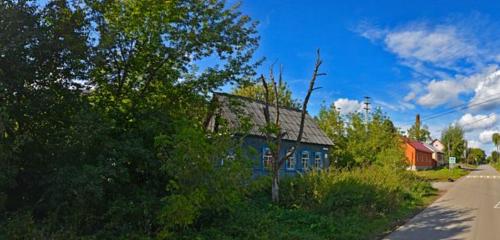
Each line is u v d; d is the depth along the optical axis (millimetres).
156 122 10586
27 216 7863
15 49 8195
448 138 98438
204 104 13852
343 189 16281
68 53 9156
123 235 8766
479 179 46312
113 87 11984
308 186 16812
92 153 9281
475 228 14500
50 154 9008
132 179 10148
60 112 9352
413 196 22906
